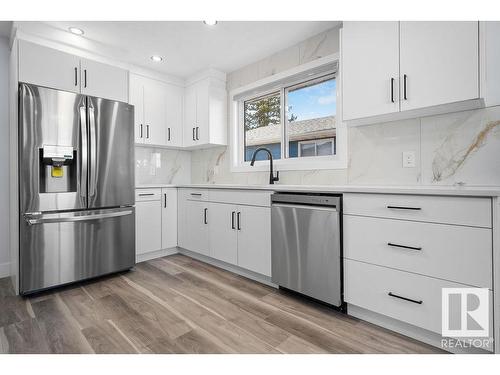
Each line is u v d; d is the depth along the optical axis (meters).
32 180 2.11
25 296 2.09
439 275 1.36
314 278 1.86
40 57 2.22
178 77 3.54
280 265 2.08
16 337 1.53
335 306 1.83
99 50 2.60
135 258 2.74
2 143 2.59
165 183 3.71
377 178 2.14
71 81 2.37
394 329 1.58
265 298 2.05
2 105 2.59
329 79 2.57
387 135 2.08
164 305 1.93
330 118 2.57
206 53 2.88
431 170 1.88
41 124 2.15
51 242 2.19
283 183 2.81
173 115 3.49
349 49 1.94
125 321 1.71
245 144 3.41
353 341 1.49
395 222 1.51
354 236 1.69
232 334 1.56
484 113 1.67
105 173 2.51
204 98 3.31
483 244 1.23
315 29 2.43
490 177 1.66
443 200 1.34
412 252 1.45
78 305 1.93
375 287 1.59
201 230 2.93
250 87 3.13
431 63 1.59
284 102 2.93
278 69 2.85
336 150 2.48
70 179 2.34
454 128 1.78
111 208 2.59
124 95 2.71
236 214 2.52
